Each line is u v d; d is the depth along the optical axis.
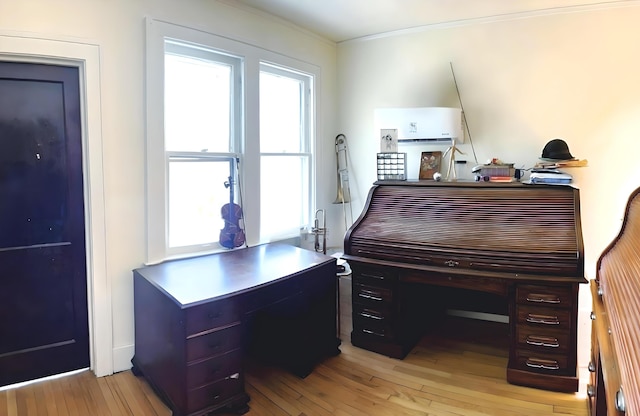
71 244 2.50
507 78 3.29
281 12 3.23
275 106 3.56
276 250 3.08
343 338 3.14
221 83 3.08
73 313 2.53
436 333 3.22
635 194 2.19
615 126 2.99
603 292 1.84
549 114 3.17
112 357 2.57
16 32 2.17
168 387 2.17
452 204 2.86
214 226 3.05
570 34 3.07
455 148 3.36
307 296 2.60
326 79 3.97
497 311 3.39
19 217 2.35
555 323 2.35
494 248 2.48
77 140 2.46
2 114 2.27
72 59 2.34
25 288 2.39
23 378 2.42
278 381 2.54
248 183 3.21
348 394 2.39
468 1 2.97
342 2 3.02
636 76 2.92
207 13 2.86
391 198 3.12
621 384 1.07
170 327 2.11
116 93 2.49
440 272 2.56
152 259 2.67
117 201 2.54
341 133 4.11
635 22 2.90
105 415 2.15
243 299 2.20
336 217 4.14
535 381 2.42
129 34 2.51
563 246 2.33
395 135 3.40
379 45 3.83
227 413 2.20
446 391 2.42
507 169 3.00
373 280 2.86
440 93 3.57
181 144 2.87
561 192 2.60
